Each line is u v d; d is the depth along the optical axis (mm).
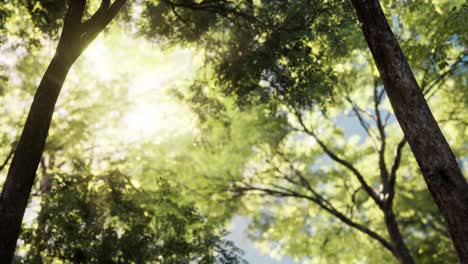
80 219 12250
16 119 13281
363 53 15492
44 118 5973
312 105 11273
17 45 11789
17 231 5469
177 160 15344
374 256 20094
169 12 11742
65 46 6422
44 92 6066
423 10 13695
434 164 5004
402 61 5371
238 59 11352
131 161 13883
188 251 12836
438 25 13016
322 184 19953
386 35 5441
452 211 4848
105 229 12289
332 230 20016
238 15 10758
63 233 11875
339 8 9031
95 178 12922
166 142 14055
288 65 10242
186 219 13570
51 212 11875
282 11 10547
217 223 14523
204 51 12211
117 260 12070
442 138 5105
